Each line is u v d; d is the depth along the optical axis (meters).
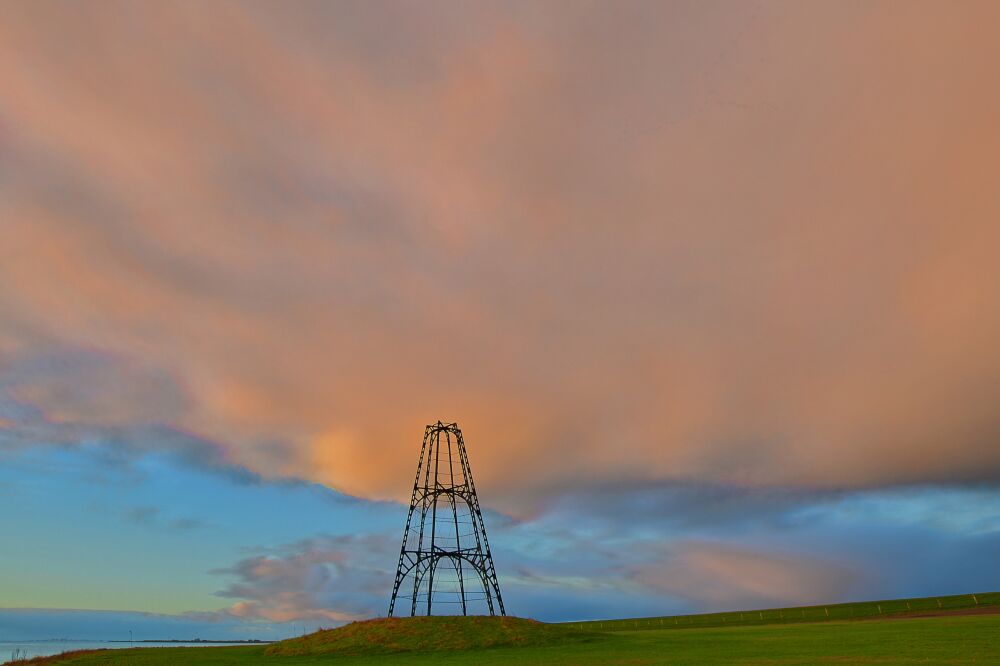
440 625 83.62
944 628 78.12
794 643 68.56
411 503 109.81
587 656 62.41
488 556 108.50
